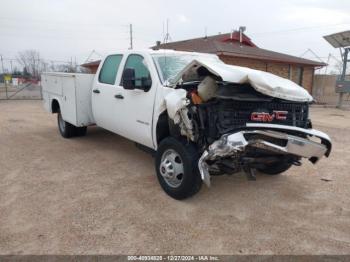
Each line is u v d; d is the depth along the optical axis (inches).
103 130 325.1
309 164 224.7
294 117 147.6
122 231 127.3
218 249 116.8
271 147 134.7
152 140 175.3
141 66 189.0
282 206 154.4
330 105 734.5
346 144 293.6
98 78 232.8
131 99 187.8
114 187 172.7
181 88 156.2
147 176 190.5
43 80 317.4
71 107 252.2
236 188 176.2
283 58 759.1
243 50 719.7
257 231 130.2
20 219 135.2
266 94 135.3
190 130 141.7
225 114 136.3
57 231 126.2
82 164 212.4
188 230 129.5
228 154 135.4
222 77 131.5
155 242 120.3
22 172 194.5
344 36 635.5
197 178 147.6
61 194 162.1
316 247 119.6
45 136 300.2
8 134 309.0
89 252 113.1
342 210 151.6
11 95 895.1
